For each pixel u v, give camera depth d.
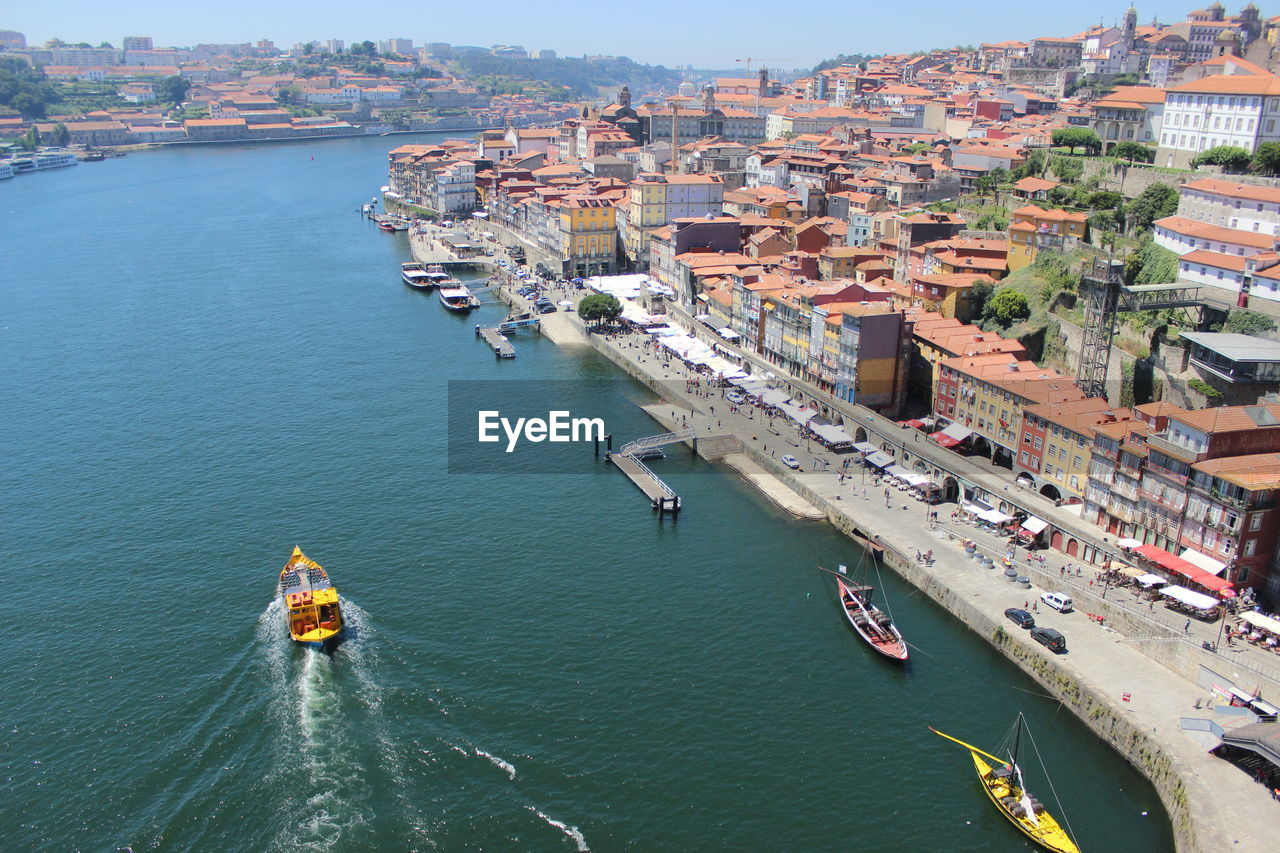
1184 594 129.88
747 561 154.75
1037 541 152.62
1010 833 102.44
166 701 120.00
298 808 104.56
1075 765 112.38
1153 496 140.50
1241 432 135.25
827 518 168.75
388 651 129.50
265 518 165.62
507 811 104.19
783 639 134.25
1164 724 112.38
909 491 173.38
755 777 109.25
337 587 144.38
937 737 116.19
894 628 134.62
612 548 157.88
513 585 146.12
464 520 166.38
